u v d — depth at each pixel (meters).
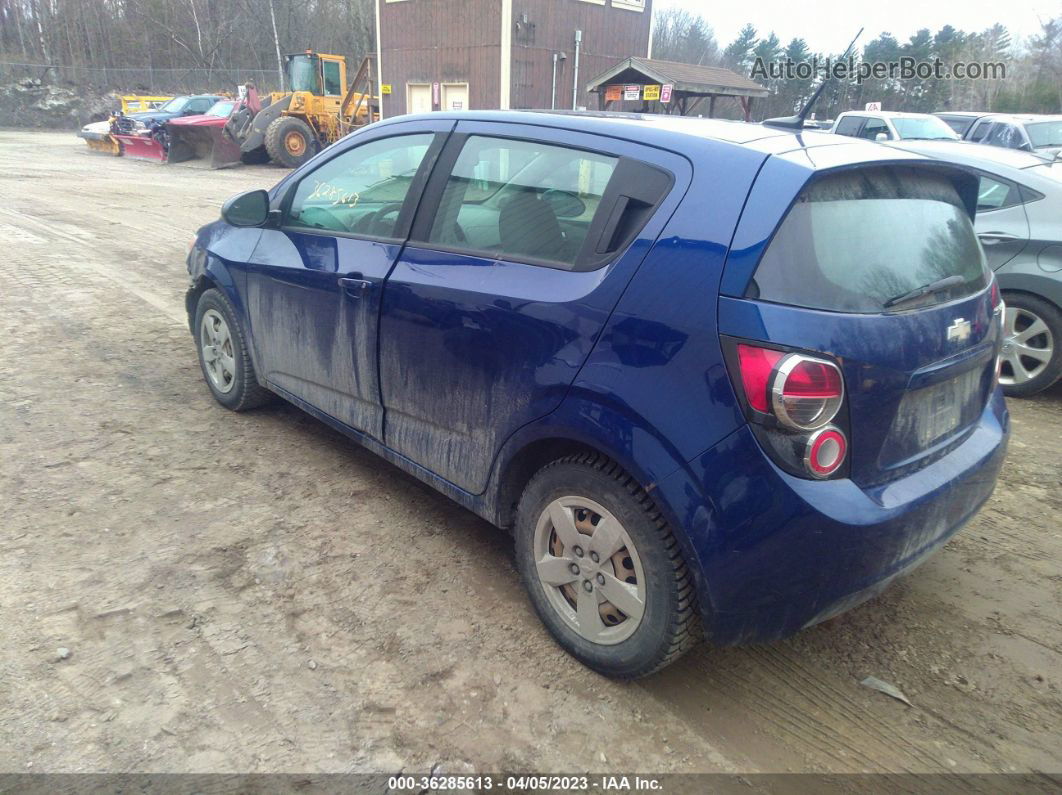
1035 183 5.42
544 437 2.67
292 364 3.99
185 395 5.00
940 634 3.06
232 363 4.58
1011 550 3.67
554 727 2.51
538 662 2.78
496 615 3.03
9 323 6.26
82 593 2.97
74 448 4.16
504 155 3.04
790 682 2.79
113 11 52.09
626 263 2.48
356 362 3.50
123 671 2.60
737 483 2.20
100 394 4.93
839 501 2.22
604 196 2.65
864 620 3.14
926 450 2.56
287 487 3.90
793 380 2.12
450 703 2.57
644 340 2.38
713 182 2.40
